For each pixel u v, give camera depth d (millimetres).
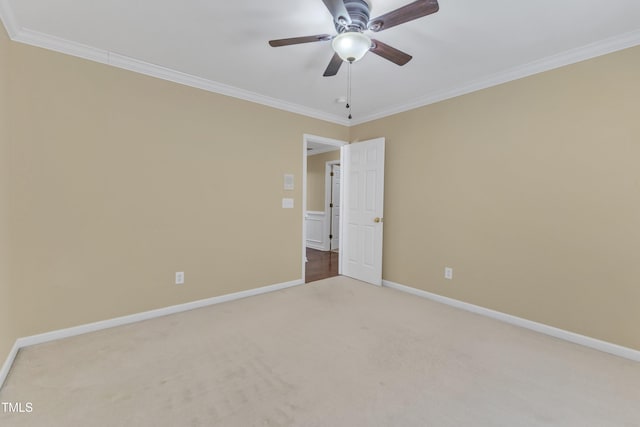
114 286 2613
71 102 2377
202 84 3041
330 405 1657
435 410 1625
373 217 4027
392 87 3166
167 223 2887
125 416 1552
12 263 2150
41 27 2129
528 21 1999
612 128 2252
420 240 3566
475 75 2861
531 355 2213
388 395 1747
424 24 2031
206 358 2129
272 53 2486
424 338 2473
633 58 2162
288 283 3875
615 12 1896
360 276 4230
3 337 1921
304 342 2387
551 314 2559
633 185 2174
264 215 3602
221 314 2941
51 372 1921
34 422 1495
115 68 2566
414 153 3619
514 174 2768
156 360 2092
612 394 1773
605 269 2295
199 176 3072
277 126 3680
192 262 3055
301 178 3951
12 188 2150
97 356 2127
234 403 1667
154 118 2781
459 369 2021
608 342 2277
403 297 3516
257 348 2283
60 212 2352
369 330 2617
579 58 2381
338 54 1983
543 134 2588
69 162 2381
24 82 2188
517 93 2734
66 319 2396
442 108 3328
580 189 2404
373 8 1876
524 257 2717
